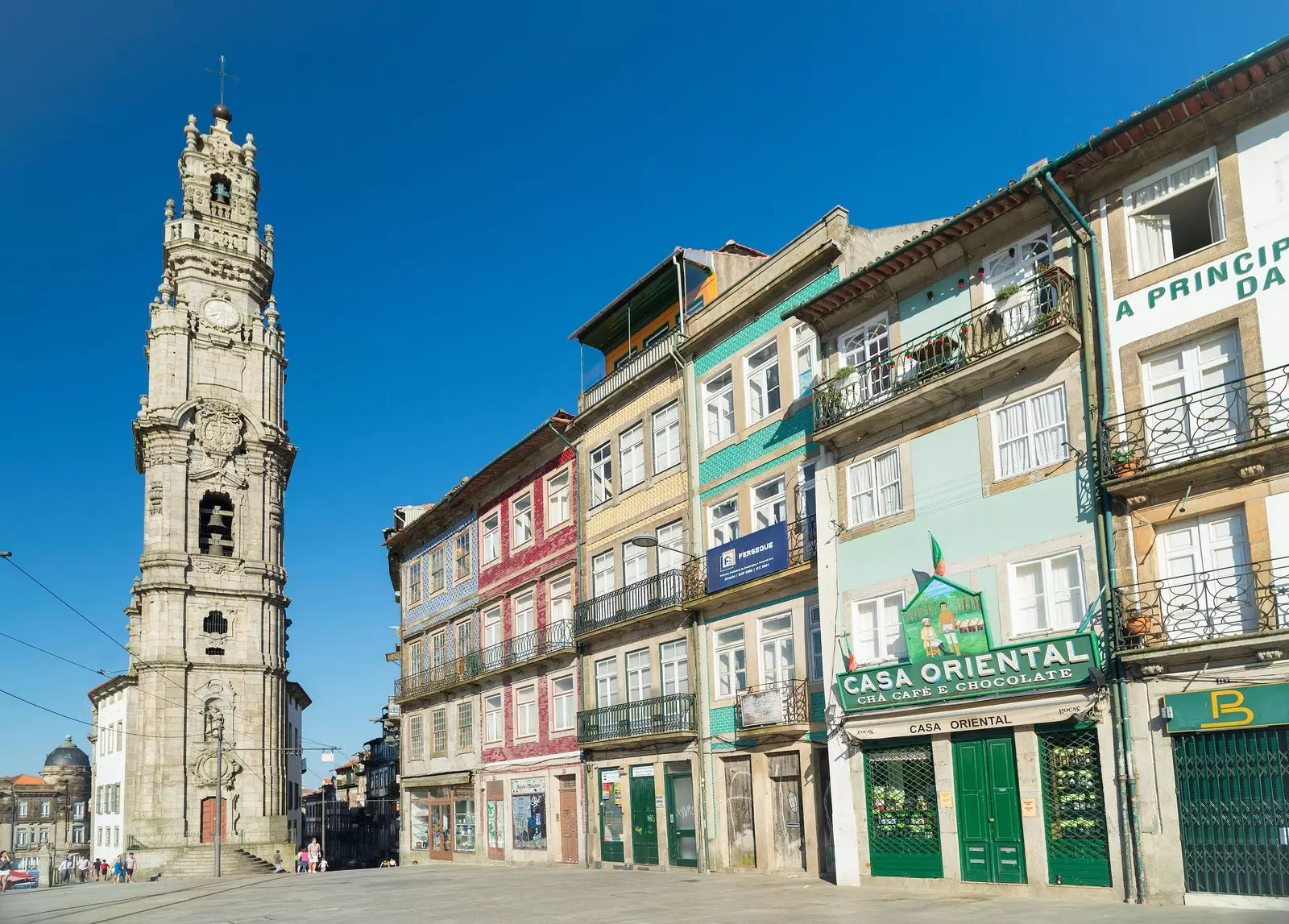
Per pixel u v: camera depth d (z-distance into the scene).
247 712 54.62
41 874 86.12
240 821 53.31
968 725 18.06
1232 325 15.67
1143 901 15.30
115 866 53.81
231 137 63.16
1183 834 15.08
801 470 23.14
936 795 18.61
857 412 20.66
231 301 59.75
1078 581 16.98
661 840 26.50
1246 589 14.95
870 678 19.61
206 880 43.81
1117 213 17.14
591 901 18.92
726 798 24.73
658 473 28.25
